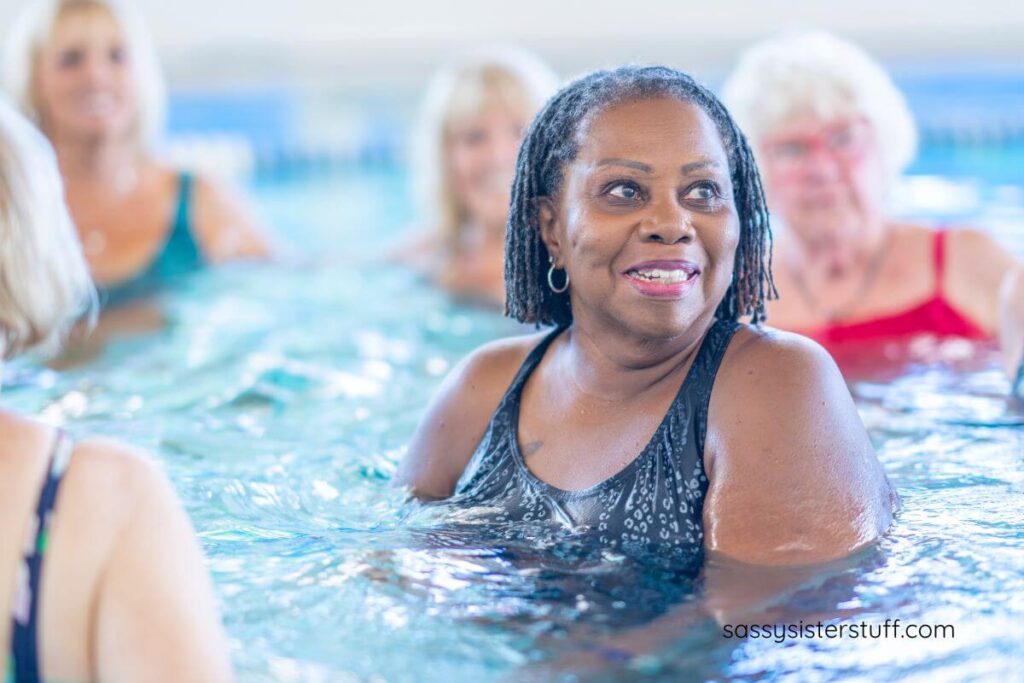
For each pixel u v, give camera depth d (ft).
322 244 16.96
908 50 22.06
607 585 5.39
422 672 4.73
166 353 11.12
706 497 5.73
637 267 5.69
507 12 24.04
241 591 5.45
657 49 22.66
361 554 5.85
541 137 6.24
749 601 5.21
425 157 14.70
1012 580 5.39
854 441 5.82
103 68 14.08
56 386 9.94
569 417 6.24
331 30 23.63
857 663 4.73
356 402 9.50
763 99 11.35
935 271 11.35
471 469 6.53
